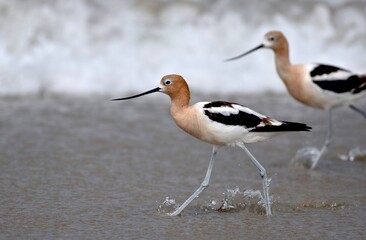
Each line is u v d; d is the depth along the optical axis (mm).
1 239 8789
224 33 19359
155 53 18781
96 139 13922
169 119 15688
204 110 9703
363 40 19922
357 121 15766
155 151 13289
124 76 18141
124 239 8867
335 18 20125
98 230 9180
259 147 13891
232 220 9664
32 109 16031
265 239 8945
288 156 13289
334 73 13078
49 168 12039
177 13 19562
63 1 19031
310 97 13211
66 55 18406
